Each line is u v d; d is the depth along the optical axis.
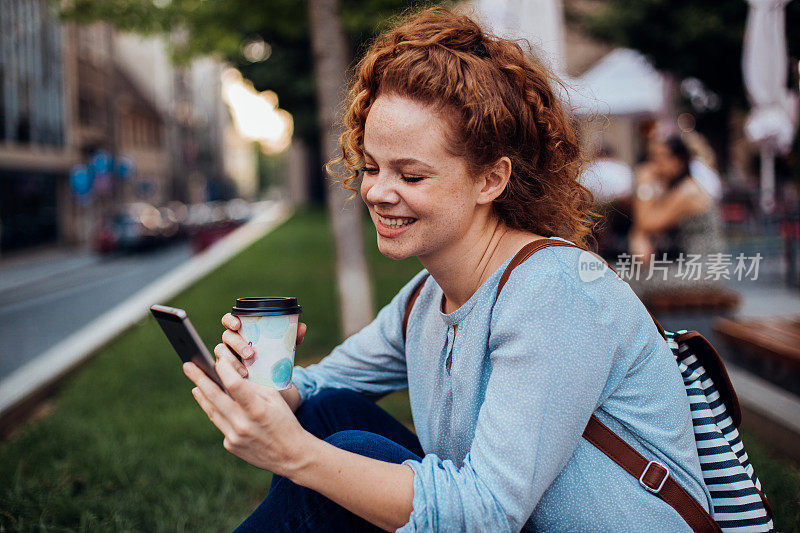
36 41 27.03
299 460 1.14
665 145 5.14
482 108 1.21
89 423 3.80
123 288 14.52
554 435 1.15
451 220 1.25
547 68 1.44
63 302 12.42
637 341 1.23
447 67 1.21
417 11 1.46
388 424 1.66
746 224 10.50
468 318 1.30
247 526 1.28
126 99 39.97
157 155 48.72
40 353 7.50
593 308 1.18
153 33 6.93
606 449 1.22
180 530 2.49
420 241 1.27
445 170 1.22
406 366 1.68
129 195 40.59
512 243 1.33
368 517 1.17
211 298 8.68
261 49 18.92
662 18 10.98
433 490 1.13
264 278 10.59
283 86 20.05
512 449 1.13
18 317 10.57
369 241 15.83
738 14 10.54
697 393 1.34
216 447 3.37
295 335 1.36
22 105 25.81
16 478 2.92
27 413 4.52
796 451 2.91
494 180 1.28
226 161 96.00
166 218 31.02
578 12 12.23
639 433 1.23
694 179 5.16
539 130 1.33
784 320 4.39
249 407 1.12
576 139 1.42
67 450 3.39
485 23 1.43
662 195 5.23
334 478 1.15
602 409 1.24
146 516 2.62
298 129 21.52
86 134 32.03
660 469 1.21
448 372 1.39
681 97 13.35
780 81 5.41
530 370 1.16
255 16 6.56
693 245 5.18
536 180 1.34
